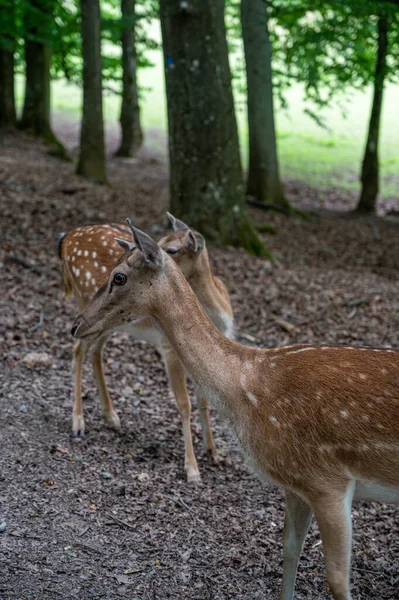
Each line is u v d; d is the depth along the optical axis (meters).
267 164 17.95
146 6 22.53
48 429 5.71
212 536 4.59
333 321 9.04
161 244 5.62
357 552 4.55
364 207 20.56
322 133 34.47
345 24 14.78
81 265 5.89
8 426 5.59
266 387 3.55
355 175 27.80
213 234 11.61
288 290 10.02
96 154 17.50
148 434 6.00
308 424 3.42
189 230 5.47
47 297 8.47
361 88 17.44
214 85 11.13
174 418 6.38
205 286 5.68
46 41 20.55
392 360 3.46
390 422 3.30
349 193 24.75
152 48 25.28
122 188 17.20
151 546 4.38
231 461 5.75
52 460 5.22
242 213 11.84
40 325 7.62
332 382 3.46
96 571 4.02
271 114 17.83
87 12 16.94
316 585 4.22
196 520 4.75
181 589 3.99
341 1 12.77
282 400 3.50
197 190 11.53
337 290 10.34
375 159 20.33
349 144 32.88
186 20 10.80
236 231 11.73
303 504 3.71
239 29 23.75
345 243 15.13
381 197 24.41
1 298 8.15
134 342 7.74
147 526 4.60
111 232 5.91
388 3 12.56
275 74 17.88
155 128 33.66
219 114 11.26
